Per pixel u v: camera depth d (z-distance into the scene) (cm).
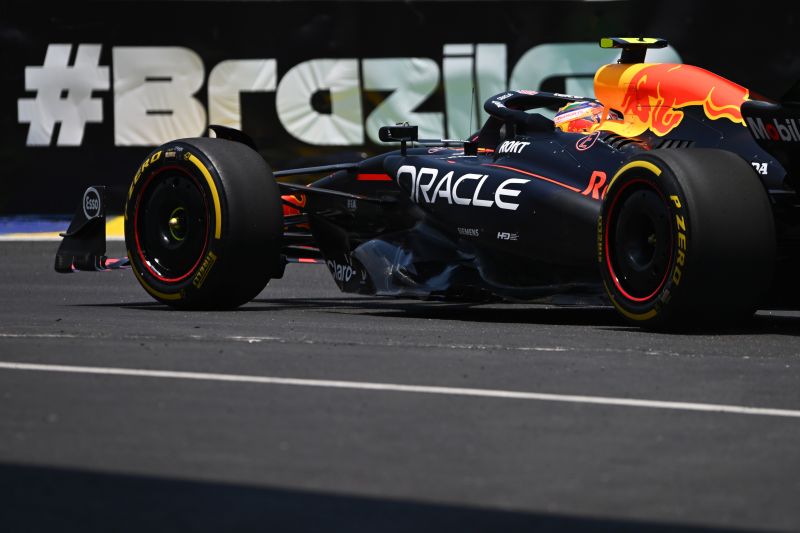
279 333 2228
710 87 2500
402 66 4766
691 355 2019
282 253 3225
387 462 1290
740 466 1297
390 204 2930
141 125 4784
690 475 1259
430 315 2817
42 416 1469
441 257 2823
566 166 2583
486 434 1417
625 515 1122
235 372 1772
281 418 1479
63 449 1317
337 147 4794
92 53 4766
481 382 1728
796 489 1215
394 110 4772
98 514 1100
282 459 1294
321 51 4775
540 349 2050
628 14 4700
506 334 2277
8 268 4078
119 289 3472
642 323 2333
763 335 2317
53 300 3102
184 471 1241
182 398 1582
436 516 1108
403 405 1564
